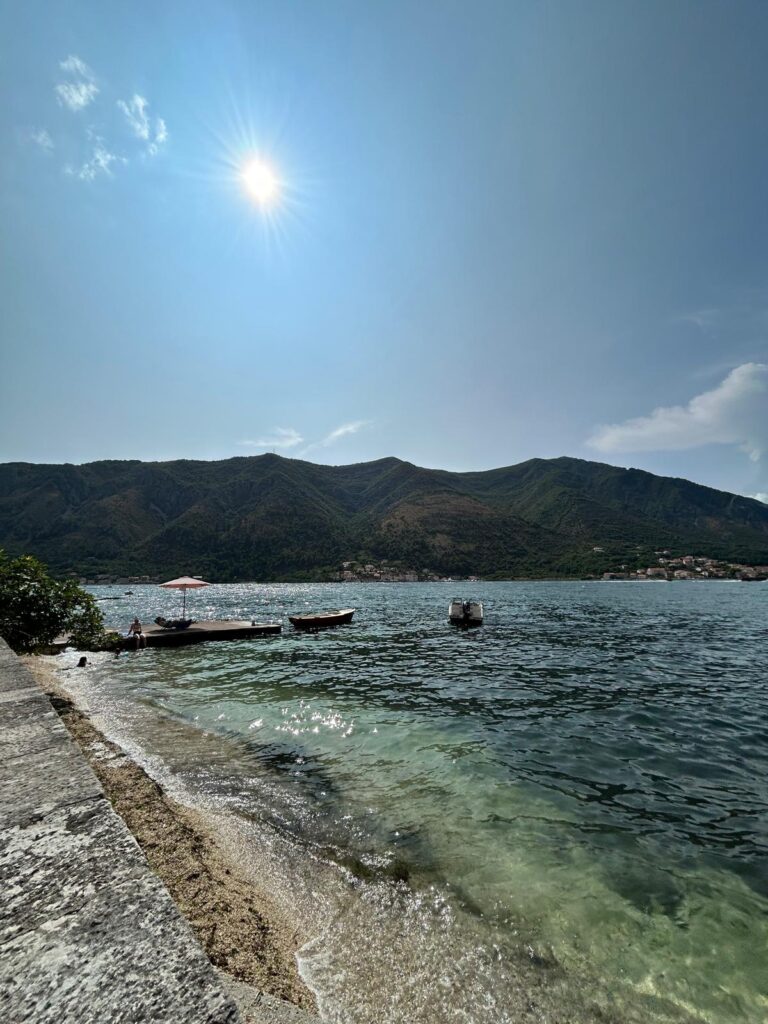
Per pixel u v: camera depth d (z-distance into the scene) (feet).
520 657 74.69
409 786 27.61
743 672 63.36
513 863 20.40
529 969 14.75
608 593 268.82
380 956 14.74
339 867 19.49
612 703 47.34
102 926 4.86
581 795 27.12
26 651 54.90
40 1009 3.84
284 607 192.44
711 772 30.68
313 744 34.42
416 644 88.58
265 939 14.56
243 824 22.52
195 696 49.08
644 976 14.73
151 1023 3.81
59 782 7.84
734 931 16.78
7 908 4.97
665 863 20.70
